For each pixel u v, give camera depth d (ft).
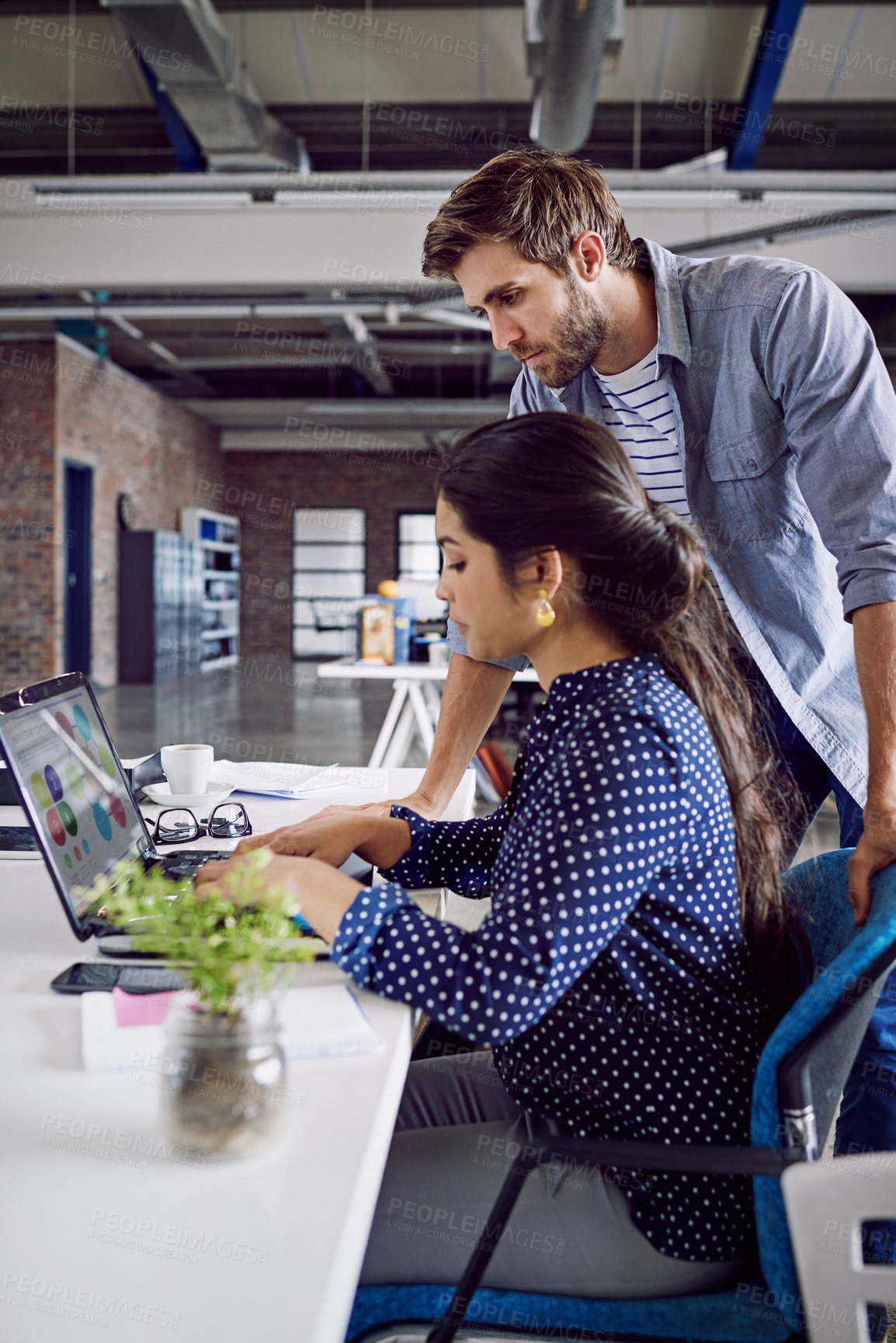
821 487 4.49
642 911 2.94
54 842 3.29
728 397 4.91
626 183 21.49
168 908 2.44
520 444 3.13
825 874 3.70
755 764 3.34
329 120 26.21
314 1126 2.19
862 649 4.14
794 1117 2.64
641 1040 2.95
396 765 15.17
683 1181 2.91
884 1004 4.52
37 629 33.63
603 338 4.71
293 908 2.51
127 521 39.96
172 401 46.01
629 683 3.06
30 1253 1.75
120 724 28.58
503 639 3.30
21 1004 2.85
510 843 3.22
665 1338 2.82
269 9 22.04
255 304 27.02
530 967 2.66
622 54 23.41
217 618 51.72
